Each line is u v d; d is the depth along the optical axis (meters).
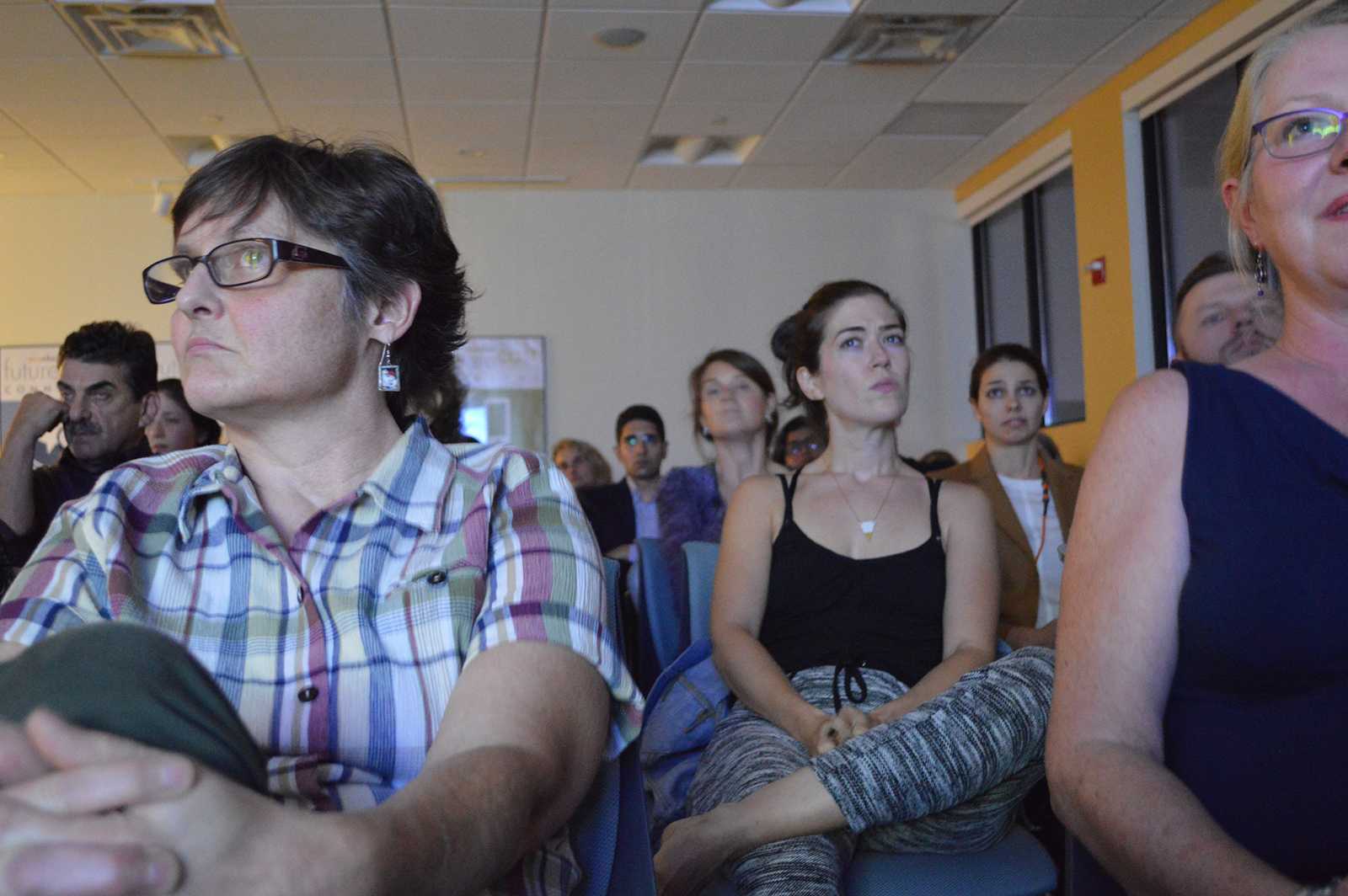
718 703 1.94
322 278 1.11
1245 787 0.96
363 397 1.15
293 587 1.04
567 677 0.97
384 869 0.66
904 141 8.01
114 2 5.41
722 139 8.06
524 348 8.78
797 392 2.40
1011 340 8.84
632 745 1.15
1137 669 0.99
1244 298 2.13
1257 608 0.95
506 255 8.83
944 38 6.25
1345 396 1.00
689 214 8.99
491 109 7.03
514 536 1.07
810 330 2.21
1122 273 7.08
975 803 1.58
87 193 8.40
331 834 0.64
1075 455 7.77
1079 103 7.41
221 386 1.06
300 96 6.71
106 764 0.56
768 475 2.14
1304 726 0.94
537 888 1.00
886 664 1.92
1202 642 0.98
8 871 0.53
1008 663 1.65
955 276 9.20
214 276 1.08
